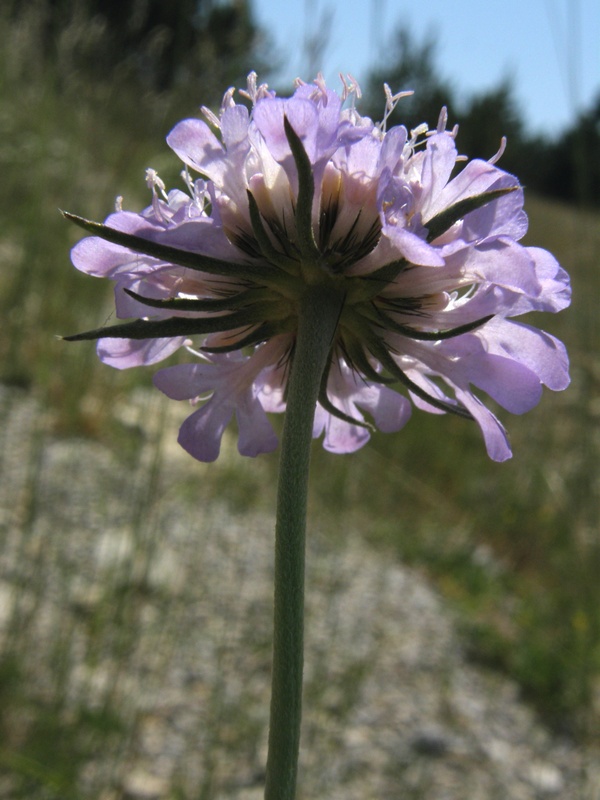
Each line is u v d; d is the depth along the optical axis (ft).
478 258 0.18
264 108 0.17
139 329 0.18
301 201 0.17
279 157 0.18
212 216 0.18
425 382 0.20
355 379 0.22
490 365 0.19
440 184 0.18
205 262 0.17
